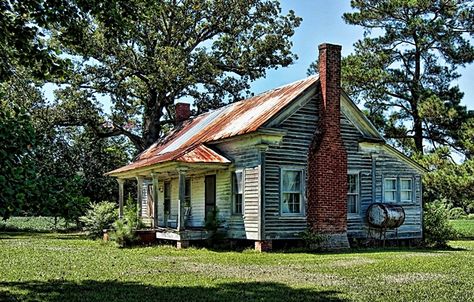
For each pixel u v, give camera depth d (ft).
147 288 38.86
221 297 35.12
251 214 74.84
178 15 130.31
